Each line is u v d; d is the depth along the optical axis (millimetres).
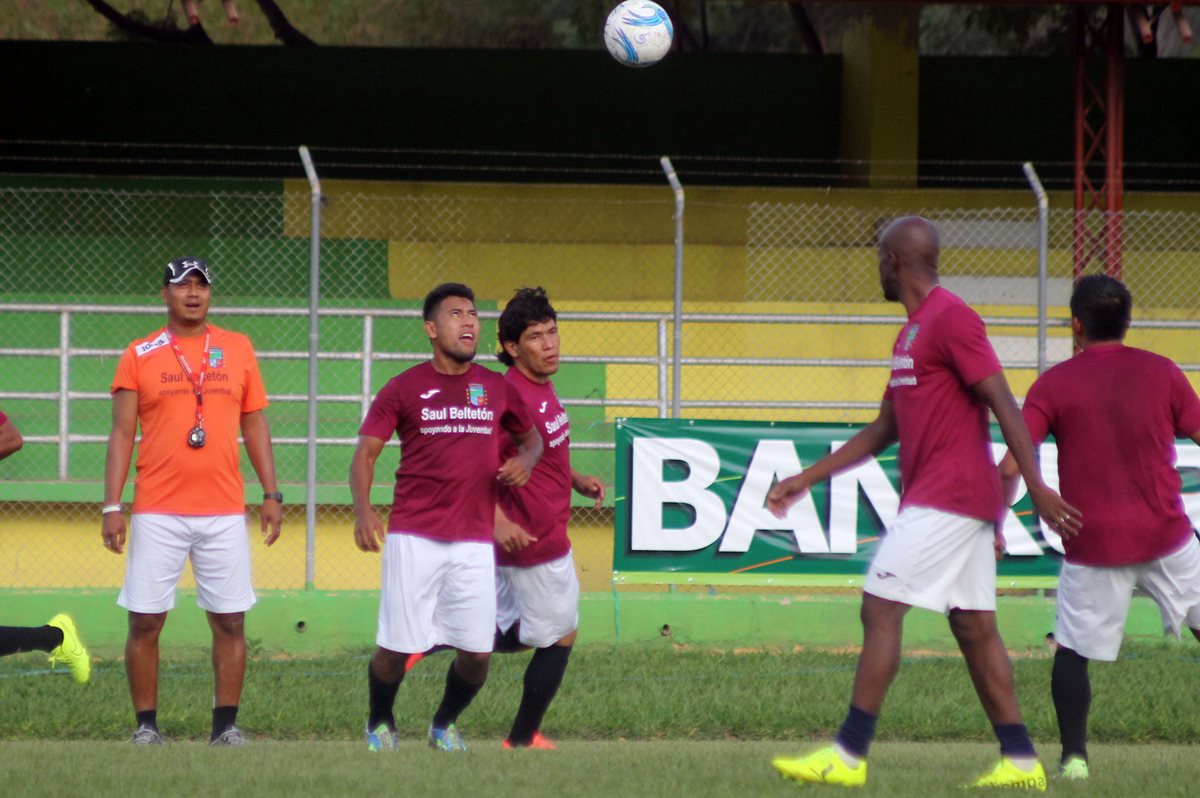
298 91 71312
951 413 19391
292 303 64000
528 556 27453
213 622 28844
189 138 70688
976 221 66000
